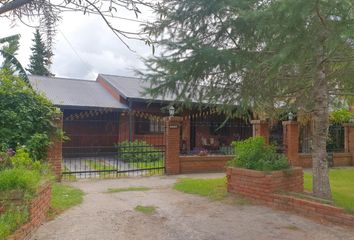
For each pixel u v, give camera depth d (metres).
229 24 6.40
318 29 4.93
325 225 6.04
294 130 15.12
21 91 9.91
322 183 7.64
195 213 6.84
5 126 9.62
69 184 10.00
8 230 4.46
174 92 7.36
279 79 7.24
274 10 4.80
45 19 2.32
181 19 6.40
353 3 4.26
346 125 17.30
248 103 8.15
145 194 8.69
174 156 12.59
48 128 10.12
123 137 19.62
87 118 19.17
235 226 5.99
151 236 5.45
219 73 7.02
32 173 5.79
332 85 8.13
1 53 6.19
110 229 5.73
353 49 6.42
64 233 5.45
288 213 6.80
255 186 7.75
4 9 2.11
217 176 12.15
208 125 20.12
